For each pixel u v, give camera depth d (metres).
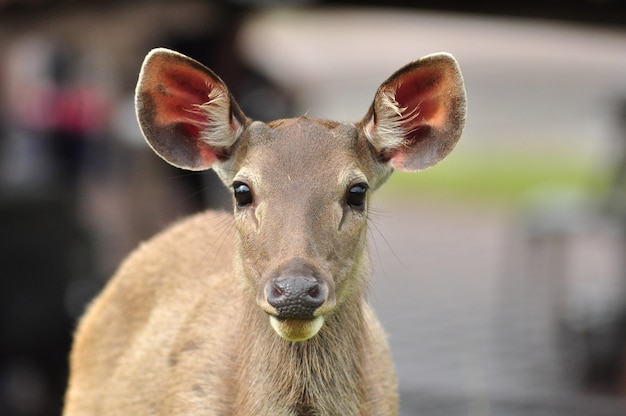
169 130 7.81
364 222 7.24
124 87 17.11
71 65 17.30
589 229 16.62
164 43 16.91
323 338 7.38
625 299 16.55
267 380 7.40
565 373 14.94
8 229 13.74
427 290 19.61
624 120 16.41
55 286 13.98
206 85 7.64
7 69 17.14
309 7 16.30
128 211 16.52
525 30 17.09
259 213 7.00
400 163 7.76
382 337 8.19
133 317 8.71
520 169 34.19
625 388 14.80
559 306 16.48
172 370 7.93
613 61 41.97
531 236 17.28
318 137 7.21
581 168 32.62
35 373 14.38
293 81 18.95
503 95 41.97
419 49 41.28
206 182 16.16
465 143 38.94
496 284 19.95
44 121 17.23
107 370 8.69
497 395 13.60
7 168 16.67
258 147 7.24
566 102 41.06
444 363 14.85
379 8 15.90
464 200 31.11
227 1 16.58
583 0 14.67
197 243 8.72
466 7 15.31
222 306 7.98
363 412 7.60
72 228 14.23
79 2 16.45
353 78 36.88
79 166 17.27
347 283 7.14
